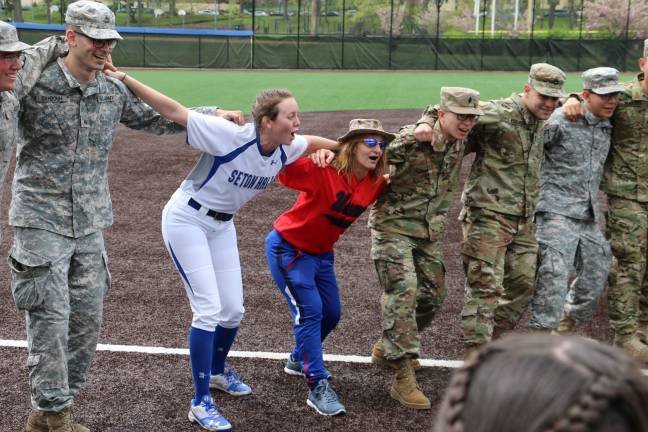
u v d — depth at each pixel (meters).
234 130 4.00
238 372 4.94
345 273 7.19
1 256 7.59
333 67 37.03
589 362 0.67
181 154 13.45
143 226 8.79
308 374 4.42
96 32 3.60
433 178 4.47
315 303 4.41
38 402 3.84
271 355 5.23
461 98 4.25
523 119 4.64
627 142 5.15
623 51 35.81
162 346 5.34
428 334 5.66
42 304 3.76
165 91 24.70
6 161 3.56
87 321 4.02
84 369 4.11
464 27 46.53
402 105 21.89
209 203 4.15
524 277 4.88
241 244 8.12
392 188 4.53
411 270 4.49
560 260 4.94
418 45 36.88
